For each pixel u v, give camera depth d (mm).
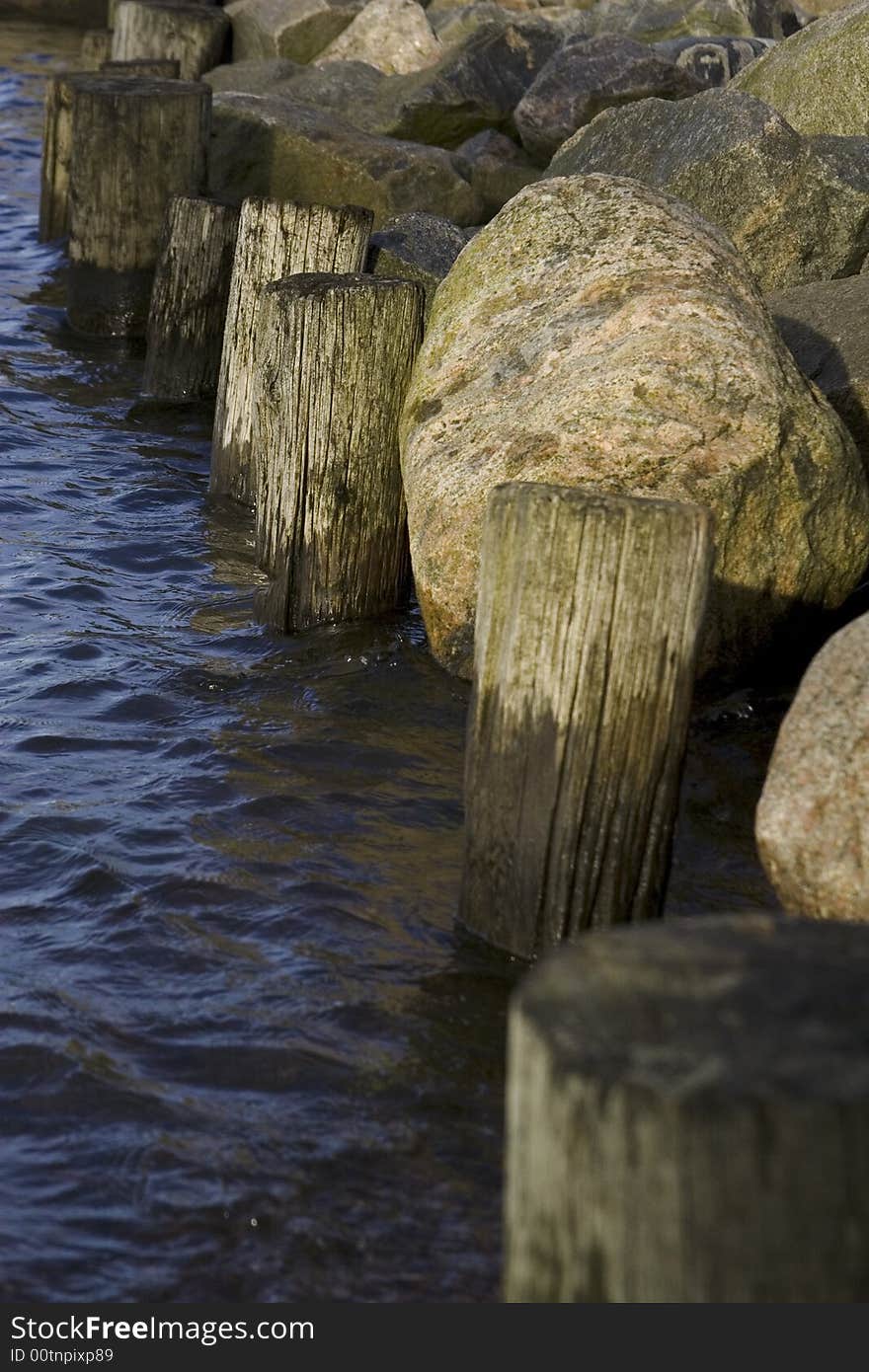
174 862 7605
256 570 11305
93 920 7160
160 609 10578
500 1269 5238
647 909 6734
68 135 19453
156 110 16172
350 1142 5801
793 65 15875
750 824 7953
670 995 3711
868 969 3812
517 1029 3734
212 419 14633
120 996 6633
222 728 8938
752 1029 3578
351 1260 5277
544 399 8891
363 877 7508
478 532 8891
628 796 6531
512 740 6645
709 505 8445
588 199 9680
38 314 17469
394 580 10406
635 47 18734
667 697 6422
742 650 8953
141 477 13039
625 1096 3418
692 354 8703
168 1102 6000
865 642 6199
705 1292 3428
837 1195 3346
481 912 6973
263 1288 5188
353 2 24438
